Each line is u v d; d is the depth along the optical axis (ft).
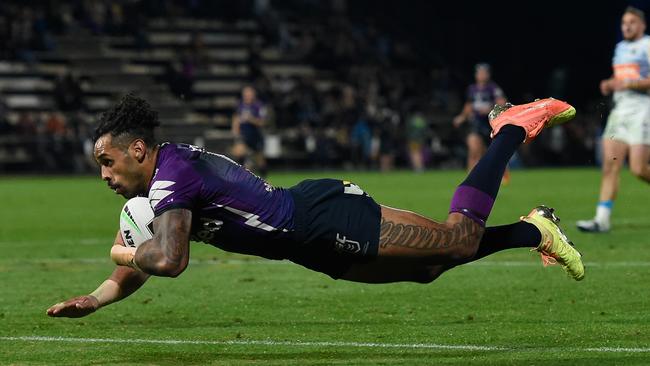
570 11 479.41
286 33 446.60
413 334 72.49
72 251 130.21
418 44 487.61
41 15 402.93
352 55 447.42
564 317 78.43
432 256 60.08
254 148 273.54
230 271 108.27
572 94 472.85
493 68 490.49
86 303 60.85
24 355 66.23
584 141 416.46
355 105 396.57
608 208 138.21
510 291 91.66
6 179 321.52
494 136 64.18
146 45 412.57
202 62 414.21
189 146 59.26
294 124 391.45
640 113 132.57
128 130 57.77
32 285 100.73
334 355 65.51
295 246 59.36
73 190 260.21
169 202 57.11
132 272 63.26
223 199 58.18
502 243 63.87
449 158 407.85
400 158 401.90
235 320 79.30
